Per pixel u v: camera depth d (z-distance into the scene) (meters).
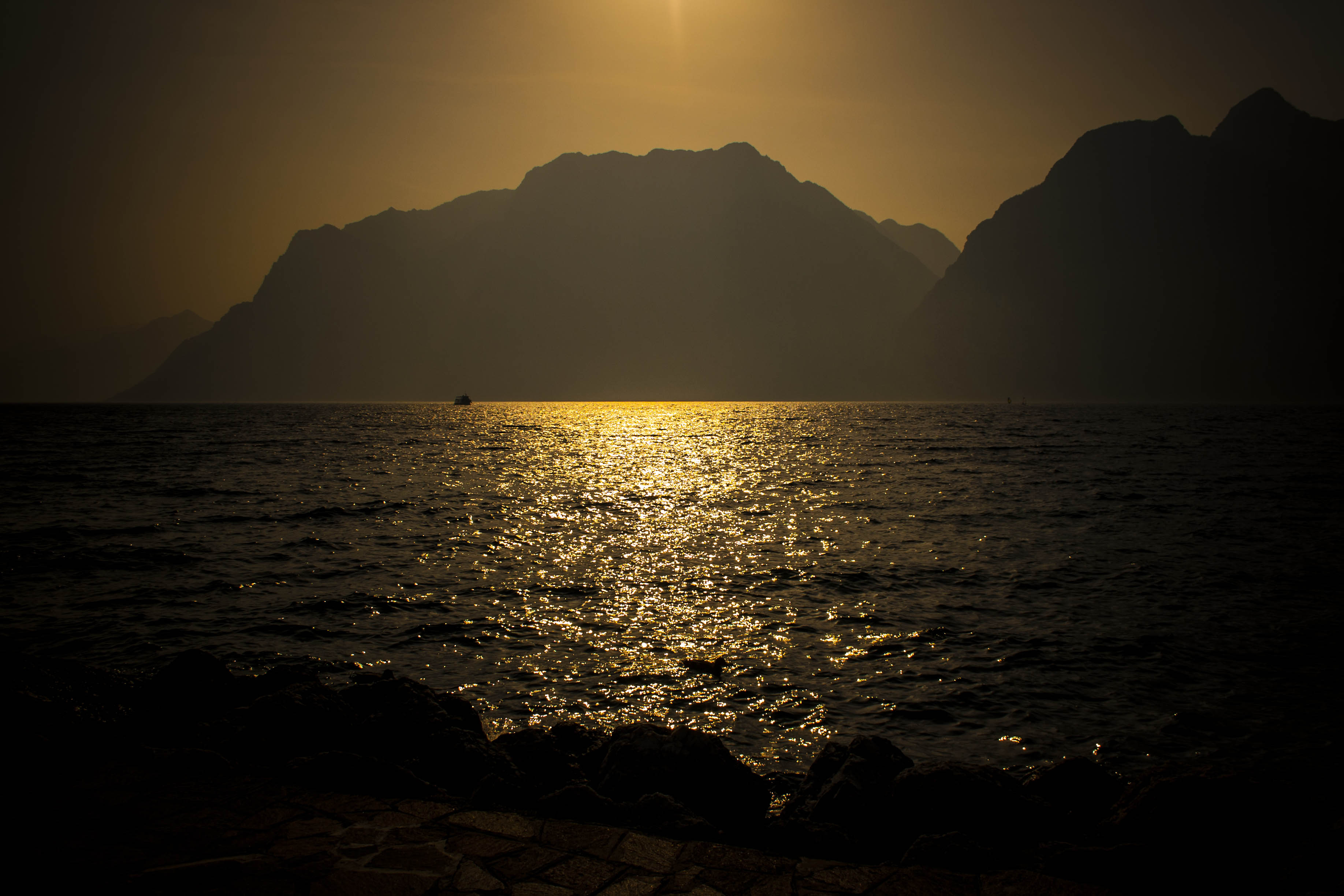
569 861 4.61
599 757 8.40
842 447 72.75
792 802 7.93
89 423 130.38
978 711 11.31
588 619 15.98
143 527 26.89
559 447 73.25
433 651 13.96
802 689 12.14
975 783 6.94
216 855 4.52
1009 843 6.42
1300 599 17.52
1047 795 7.81
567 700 11.67
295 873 4.32
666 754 7.53
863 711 11.27
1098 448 70.62
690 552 22.91
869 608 16.80
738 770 7.64
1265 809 6.18
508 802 6.00
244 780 5.76
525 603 17.17
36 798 5.34
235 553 22.52
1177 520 28.67
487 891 4.20
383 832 4.92
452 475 46.41
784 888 4.41
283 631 15.10
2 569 20.27
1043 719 11.02
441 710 8.62
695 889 4.36
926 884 4.52
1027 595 17.97
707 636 14.80
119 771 5.91
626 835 5.00
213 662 9.69
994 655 13.73
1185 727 10.77
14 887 4.03
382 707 8.87
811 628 15.38
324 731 7.94
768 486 40.47
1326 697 11.82
